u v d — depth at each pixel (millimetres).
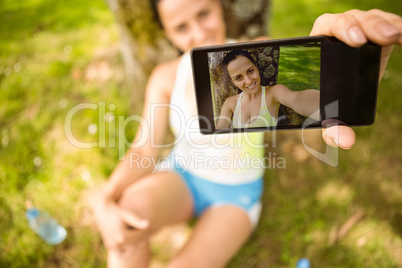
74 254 657
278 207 678
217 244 566
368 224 647
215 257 564
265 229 664
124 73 853
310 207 671
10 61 945
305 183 693
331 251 635
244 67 401
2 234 674
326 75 396
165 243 664
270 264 639
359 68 392
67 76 881
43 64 919
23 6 1122
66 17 1048
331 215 662
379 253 625
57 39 985
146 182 589
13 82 893
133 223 551
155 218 575
